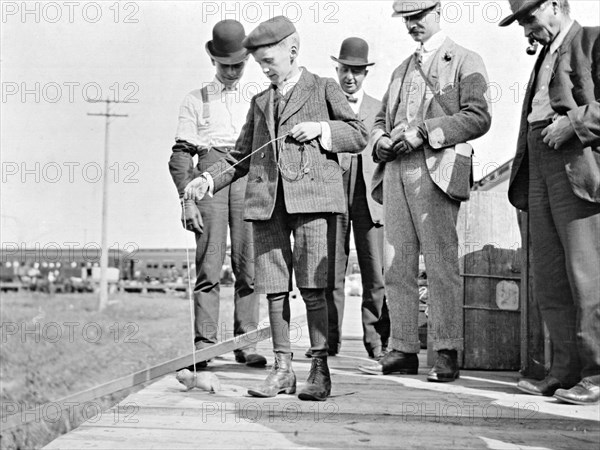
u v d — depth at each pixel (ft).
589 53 8.44
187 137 12.07
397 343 10.69
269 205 8.29
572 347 8.75
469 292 11.23
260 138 8.60
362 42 13.53
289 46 8.53
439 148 10.03
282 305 8.60
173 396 8.40
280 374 8.51
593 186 8.16
